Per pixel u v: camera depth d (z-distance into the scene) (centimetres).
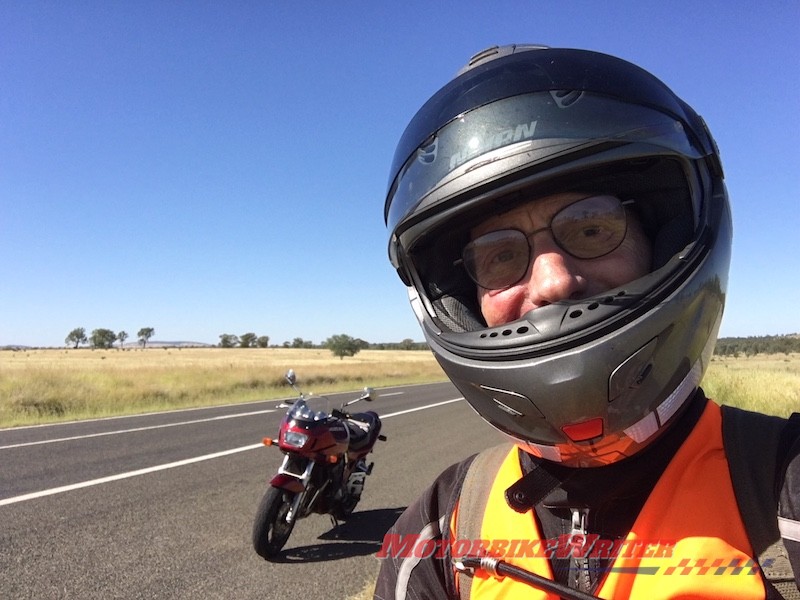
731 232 97
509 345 84
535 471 93
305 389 2119
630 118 88
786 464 75
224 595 326
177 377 2103
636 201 94
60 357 6316
